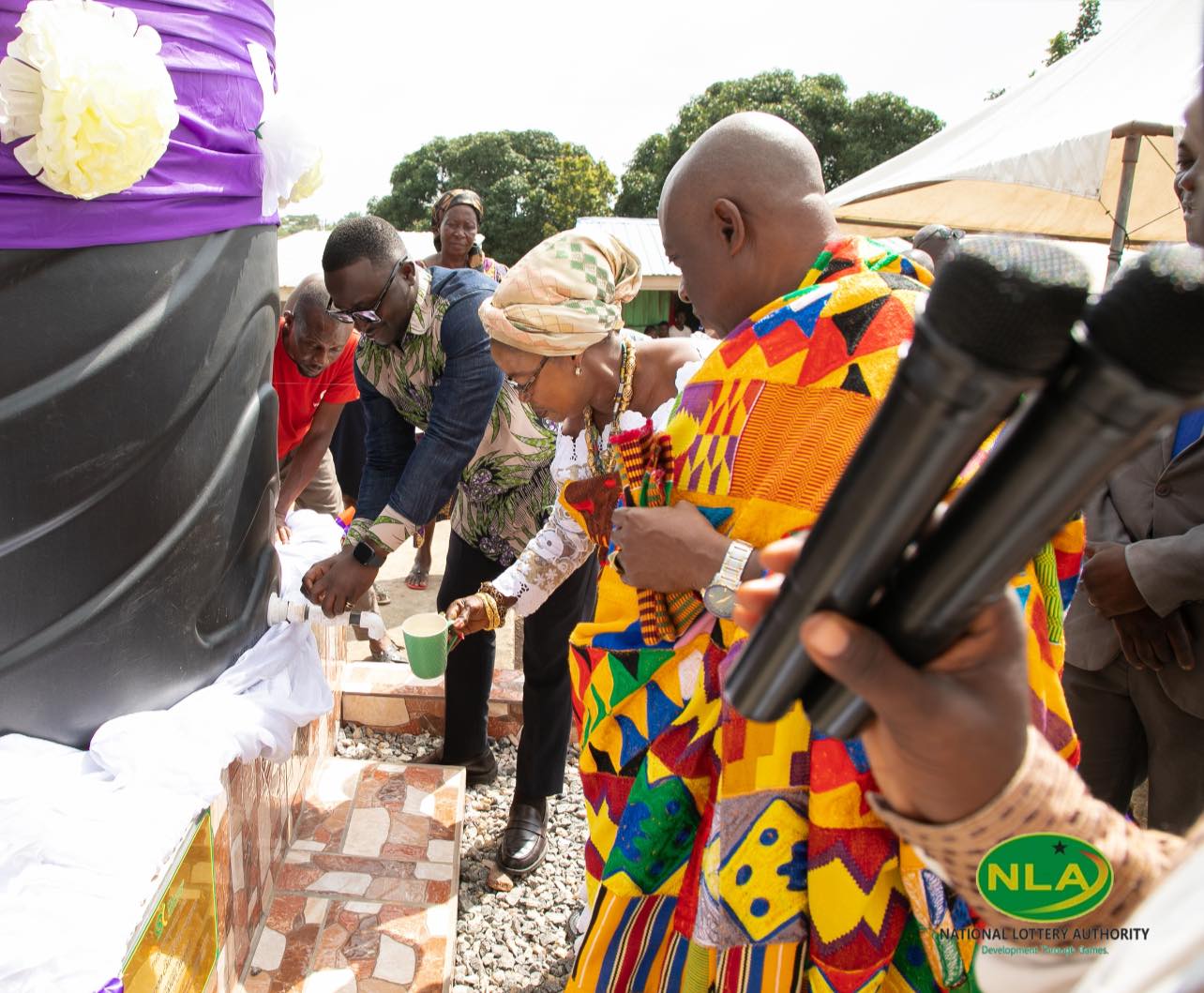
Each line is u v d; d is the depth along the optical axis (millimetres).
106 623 1487
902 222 8664
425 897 2320
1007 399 388
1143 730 2322
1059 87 5707
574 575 2566
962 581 450
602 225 15031
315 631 2648
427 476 2213
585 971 1460
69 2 1170
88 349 1332
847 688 544
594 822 1578
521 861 2691
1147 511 2043
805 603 506
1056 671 1235
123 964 1281
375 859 2453
